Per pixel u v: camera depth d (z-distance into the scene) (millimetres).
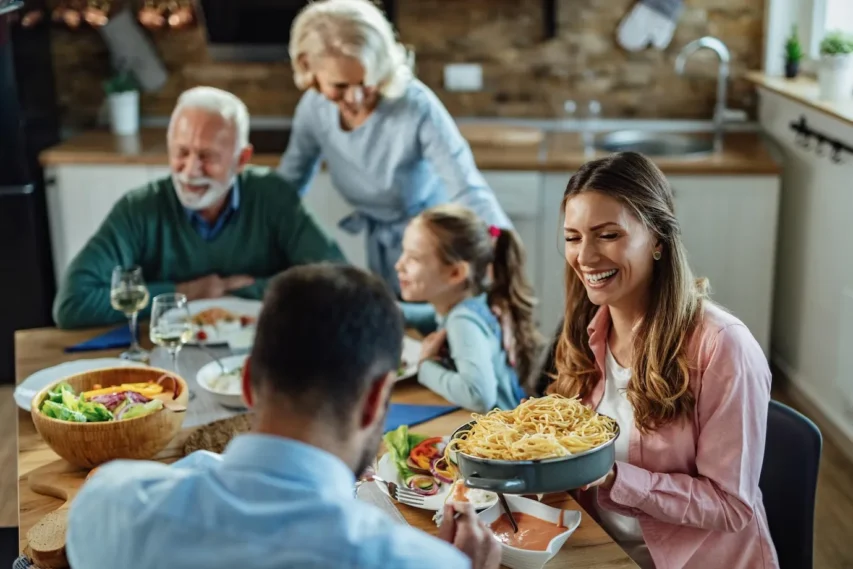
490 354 2273
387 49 3064
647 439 1836
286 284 1131
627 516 1841
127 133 4738
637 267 1767
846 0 4305
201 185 2820
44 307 4406
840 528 3197
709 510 1727
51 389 1969
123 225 2861
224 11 4594
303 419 1104
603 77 4793
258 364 1120
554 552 1591
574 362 1986
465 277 2445
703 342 1783
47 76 4621
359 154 3318
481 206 3205
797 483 1898
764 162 4109
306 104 3385
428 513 1745
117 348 2607
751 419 1752
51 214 4391
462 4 4715
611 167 1763
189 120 2791
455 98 4855
